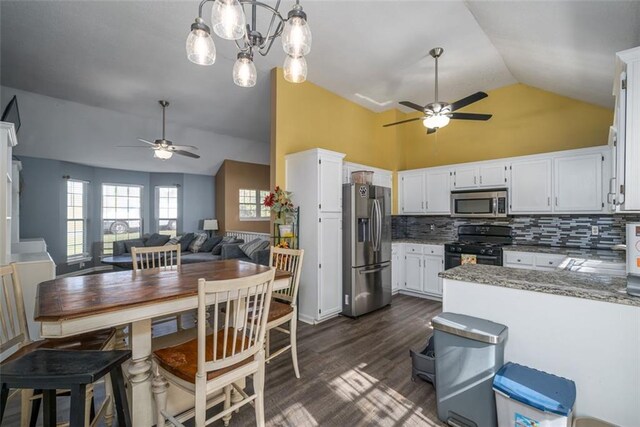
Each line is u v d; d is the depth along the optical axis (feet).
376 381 7.51
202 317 4.42
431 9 9.11
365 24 9.80
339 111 15.60
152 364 5.54
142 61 11.84
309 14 9.27
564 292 5.08
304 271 12.11
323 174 11.97
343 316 12.56
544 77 11.82
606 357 4.77
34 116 15.97
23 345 5.72
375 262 13.12
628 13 5.75
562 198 12.17
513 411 4.74
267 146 26.68
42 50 10.98
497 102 15.05
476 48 11.34
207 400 6.09
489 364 5.19
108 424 5.86
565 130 13.20
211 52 5.31
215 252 21.07
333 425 5.95
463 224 15.80
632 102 4.69
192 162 25.27
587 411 4.92
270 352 9.11
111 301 4.80
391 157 17.52
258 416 5.45
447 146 16.75
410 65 12.58
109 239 23.75
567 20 6.96
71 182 21.17
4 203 8.26
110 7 8.77
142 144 20.86
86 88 14.29
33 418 5.29
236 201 26.84
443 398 5.83
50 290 5.50
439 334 5.86
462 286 6.27
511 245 13.53
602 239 12.03
